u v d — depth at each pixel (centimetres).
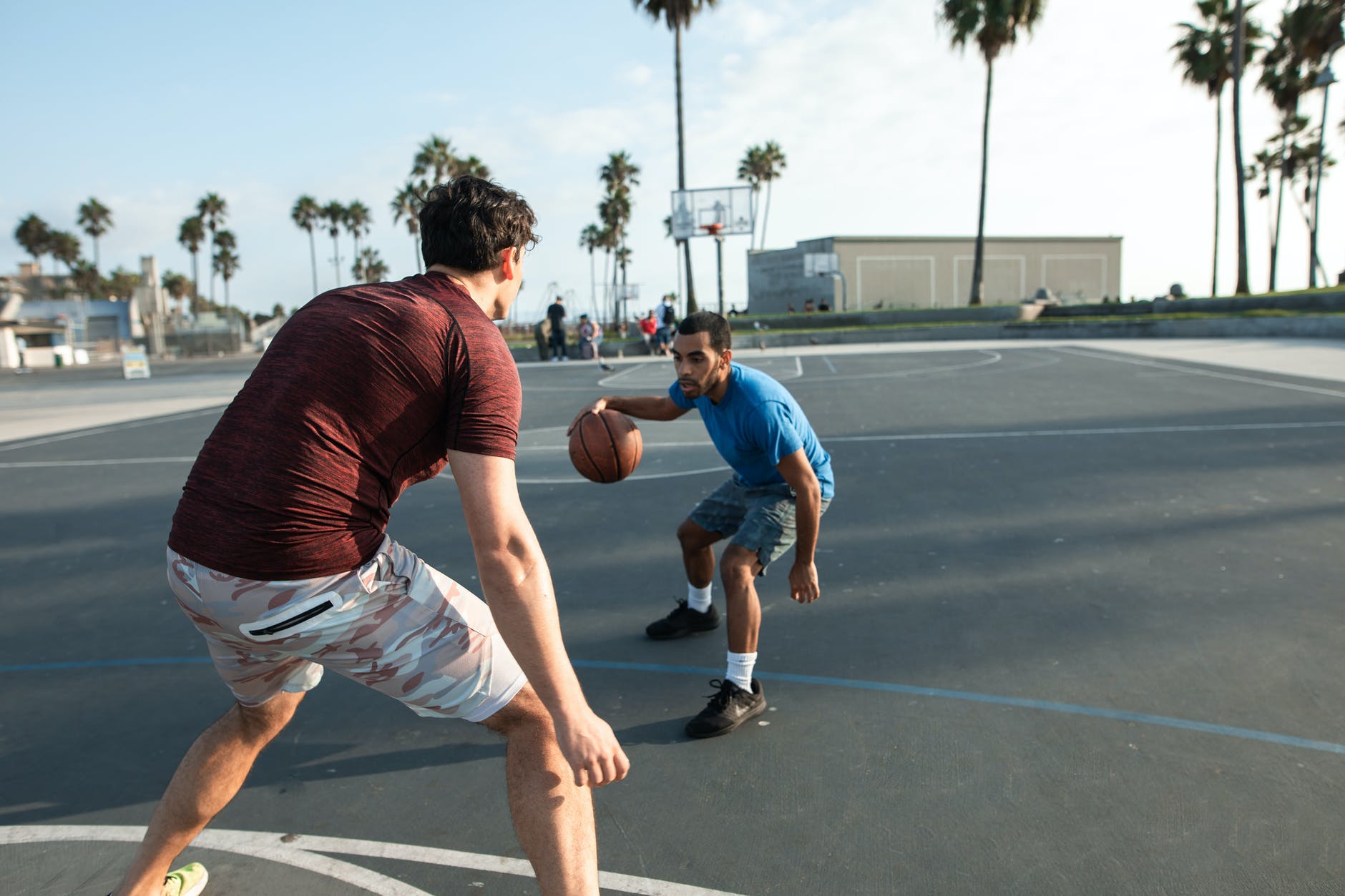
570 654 395
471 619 189
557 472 841
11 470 1004
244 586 166
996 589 457
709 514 384
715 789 275
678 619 409
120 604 495
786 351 2744
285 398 166
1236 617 402
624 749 306
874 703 332
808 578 321
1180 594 436
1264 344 1934
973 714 320
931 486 699
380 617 178
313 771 295
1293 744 289
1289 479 670
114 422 1482
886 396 1320
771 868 233
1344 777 268
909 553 525
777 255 5734
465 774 291
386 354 166
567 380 1962
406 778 290
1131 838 241
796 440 316
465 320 173
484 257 187
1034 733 303
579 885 181
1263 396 1115
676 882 229
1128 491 656
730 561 328
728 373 330
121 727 336
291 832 258
